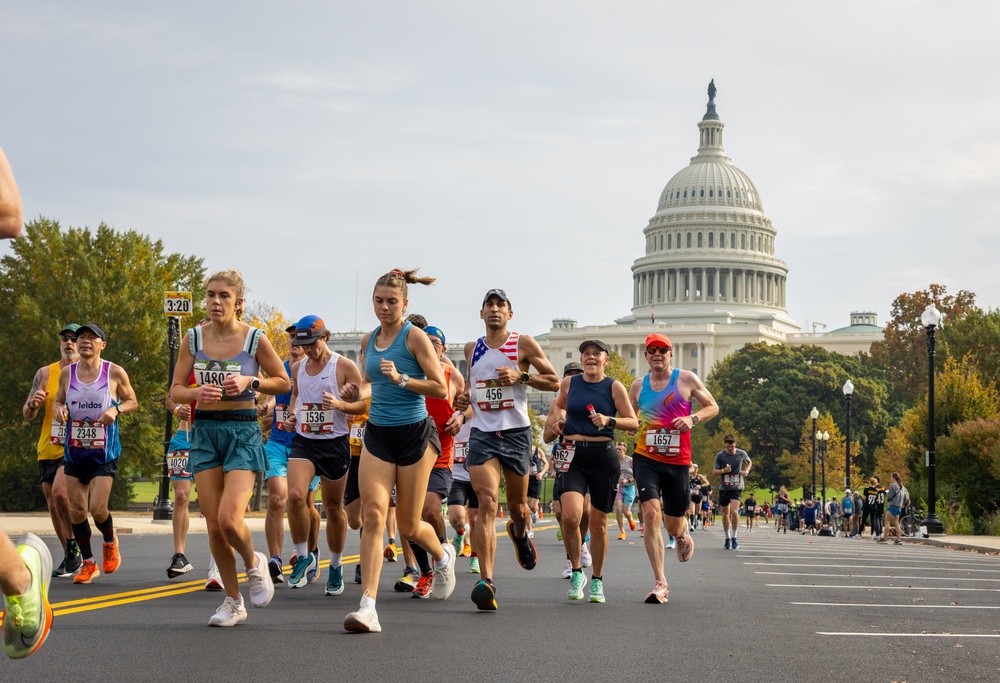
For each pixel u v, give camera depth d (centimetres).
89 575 1313
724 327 19238
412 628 964
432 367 962
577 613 1101
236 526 933
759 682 750
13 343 5303
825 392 14088
